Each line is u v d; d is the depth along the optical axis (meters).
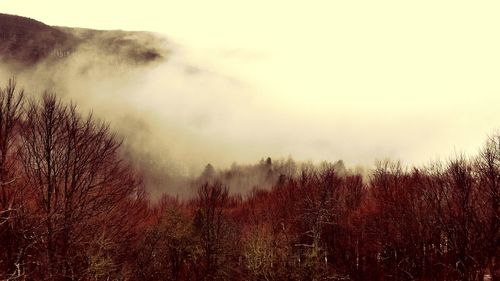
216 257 29.36
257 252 25.75
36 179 20.05
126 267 25.36
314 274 25.33
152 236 28.58
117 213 24.62
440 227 24.03
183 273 29.81
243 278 27.39
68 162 20.73
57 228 19.72
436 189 25.58
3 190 17.44
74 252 21.36
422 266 25.59
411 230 26.75
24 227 17.91
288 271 25.12
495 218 21.69
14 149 19.38
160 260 28.97
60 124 20.92
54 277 19.08
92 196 22.33
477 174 24.17
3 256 17.23
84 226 21.56
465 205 22.55
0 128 17.98
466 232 22.09
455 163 25.05
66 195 20.34
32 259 18.91
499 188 21.94
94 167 22.25
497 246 21.83
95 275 20.41
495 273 22.08
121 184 24.66
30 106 20.31
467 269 21.89
